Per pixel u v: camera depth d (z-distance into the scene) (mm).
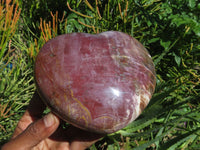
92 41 222
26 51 405
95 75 201
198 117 317
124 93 201
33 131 201
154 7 430
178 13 424
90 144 241
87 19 426
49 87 205
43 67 213
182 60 381
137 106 210
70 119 204
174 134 314
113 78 203
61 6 445
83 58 208
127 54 221
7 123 334
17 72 363
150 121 297
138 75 214
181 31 386
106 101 197
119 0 409
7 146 211
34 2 453
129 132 301
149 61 238
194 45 391
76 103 197
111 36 233
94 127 204
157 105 299
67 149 244
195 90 390
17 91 354
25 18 459
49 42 231
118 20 412
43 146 243
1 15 369
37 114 256
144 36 408
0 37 367
